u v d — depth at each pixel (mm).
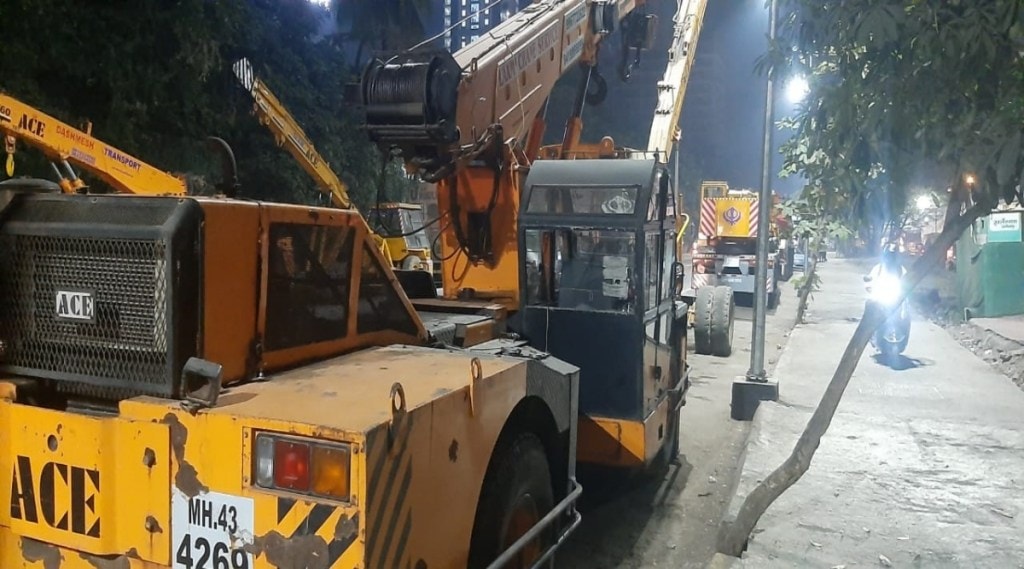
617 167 5535
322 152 19125
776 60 3988
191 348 2986
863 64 3648
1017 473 6418
